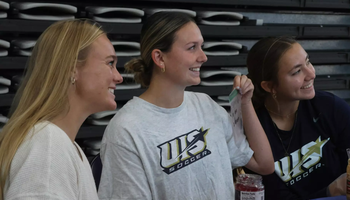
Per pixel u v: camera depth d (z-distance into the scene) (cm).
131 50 322
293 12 413
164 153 190
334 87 420
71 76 129
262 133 224
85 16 316
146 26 198
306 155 250
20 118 125
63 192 117
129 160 185
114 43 307
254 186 193
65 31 132
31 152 118
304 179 251
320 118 253
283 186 250
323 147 254
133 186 184
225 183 206
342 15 434
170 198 190
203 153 199
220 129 211
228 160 209
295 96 244
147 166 186
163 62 193
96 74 133
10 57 284
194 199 195
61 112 130
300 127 253
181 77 192
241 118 214
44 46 131
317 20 425
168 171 190
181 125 198
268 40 254
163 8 336
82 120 138
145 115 192
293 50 241
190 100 212
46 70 129
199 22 344
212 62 346
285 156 250
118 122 189
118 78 140
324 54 405
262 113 257
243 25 365
